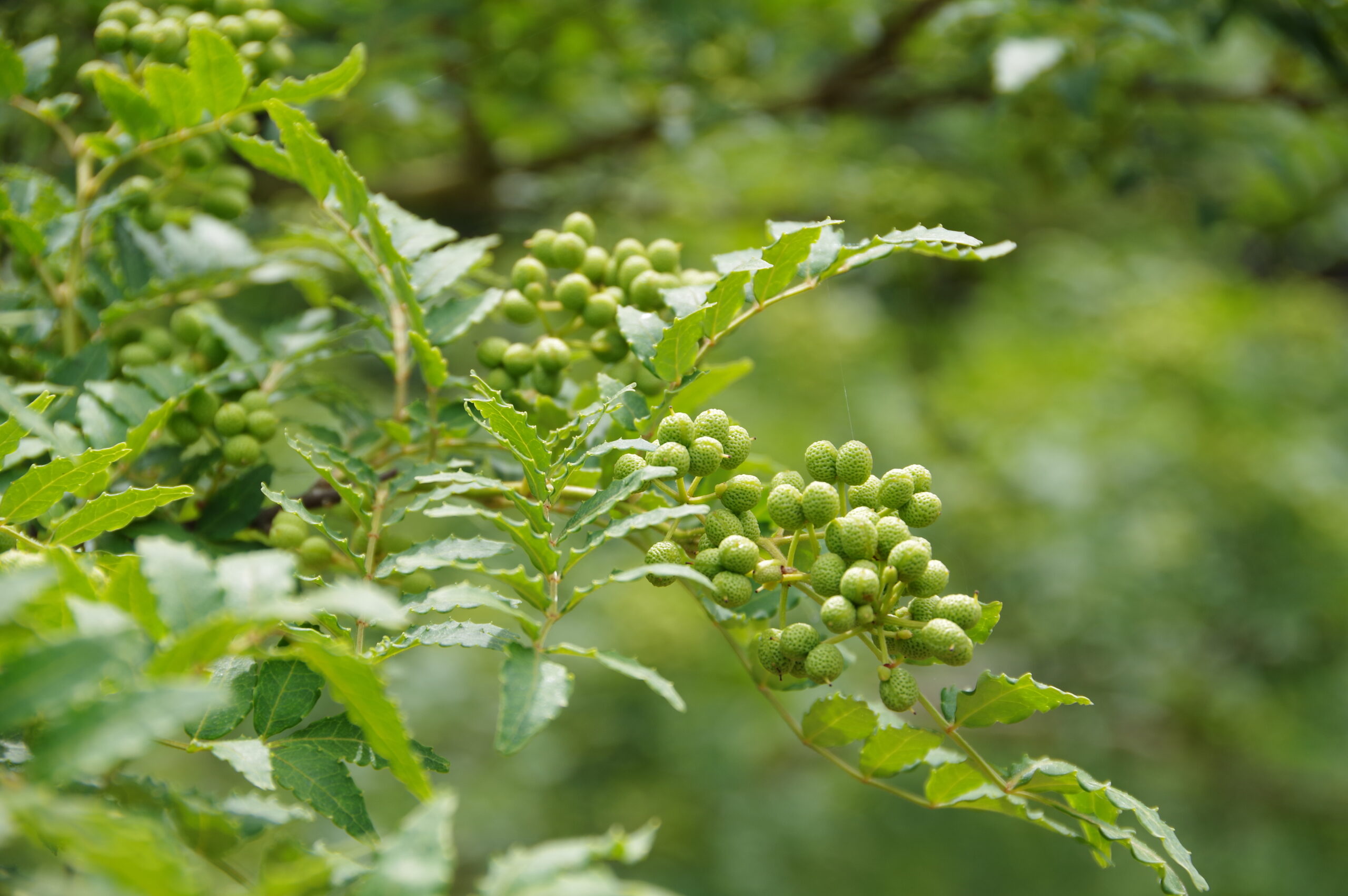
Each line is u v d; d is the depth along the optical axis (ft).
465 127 14.61
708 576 4.93
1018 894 21.26
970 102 14.69
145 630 3.48
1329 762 19.85
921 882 21.11
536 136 15.81
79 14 9.37
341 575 5.74
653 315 5.99
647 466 5.07
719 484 5.34
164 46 7.09
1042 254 22.27
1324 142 14.07
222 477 6.51
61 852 3.53
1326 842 20.80
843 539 4.72
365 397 7.66
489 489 5.13
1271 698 19.93
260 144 6.27
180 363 6.98
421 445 6.67
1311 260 20.35
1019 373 20.63
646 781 19.94
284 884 3.06
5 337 6.79
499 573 4.40
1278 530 18.88
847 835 21.83
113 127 7.38
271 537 6.35
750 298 6.43
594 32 14.03
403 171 15.65
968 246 5.72
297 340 7.17
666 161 16.66
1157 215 21.01
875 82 15.02
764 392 18.89
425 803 3.47
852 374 19.51
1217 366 19.97
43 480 4.54
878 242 5.53
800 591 5.89
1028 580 19.35
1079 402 20.16
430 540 5.11
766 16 14.30
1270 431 19.56
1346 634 18.72
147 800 3.84
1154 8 11.03
